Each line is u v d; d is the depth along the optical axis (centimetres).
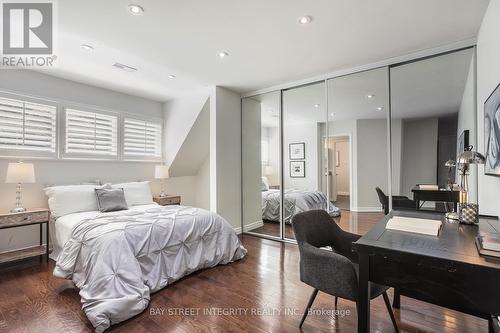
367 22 225
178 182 513
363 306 126
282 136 407
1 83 315
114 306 182
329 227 212
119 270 203
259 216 439
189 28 234
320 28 235
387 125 310
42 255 323
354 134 342
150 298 220
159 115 493
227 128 421
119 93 434
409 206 298
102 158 406
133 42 260
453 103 275
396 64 301
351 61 309
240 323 186
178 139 464
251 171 441
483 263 100
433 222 160
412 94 297
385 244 125
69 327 180
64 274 229
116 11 207
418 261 111
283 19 220
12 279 258
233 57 297
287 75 356
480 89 235
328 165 367
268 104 423
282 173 409
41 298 220
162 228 253
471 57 261
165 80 377
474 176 249
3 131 314
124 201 357
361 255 126
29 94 335
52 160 354
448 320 187
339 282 153
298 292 231
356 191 342
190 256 269
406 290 116
